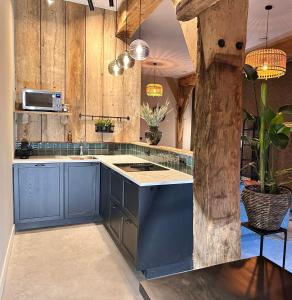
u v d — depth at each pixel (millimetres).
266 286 1021
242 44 1414
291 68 5117
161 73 8047
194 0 1276
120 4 3854
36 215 3361
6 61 2625
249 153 5320
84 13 3895
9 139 2861
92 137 4066
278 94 5414
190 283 1037
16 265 2490
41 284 2211
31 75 3650
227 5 1366
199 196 1484
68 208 3518
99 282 2266
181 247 2471
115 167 2984
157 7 3662
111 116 4152
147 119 3670
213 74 1382
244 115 2023
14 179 3219
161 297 949
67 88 3869
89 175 3598
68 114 3648
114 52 4098
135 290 2172
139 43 2863
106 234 3252
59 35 3773
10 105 2971
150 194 2328
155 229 2365
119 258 2672
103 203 3502
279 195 1732
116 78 4145
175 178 2459
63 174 3459
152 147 3527
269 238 3273
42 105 3475
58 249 2834
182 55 6086
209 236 1427
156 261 2387
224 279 1067
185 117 9016
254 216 1803
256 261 1219
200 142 1466
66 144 4000
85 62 3945
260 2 3426
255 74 1916
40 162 3322
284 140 1679
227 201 1447
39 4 3646
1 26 2303
